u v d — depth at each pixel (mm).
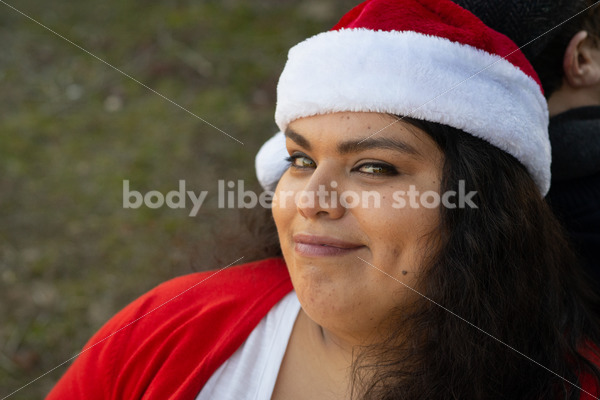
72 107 2945
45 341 2057
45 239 2396
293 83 936
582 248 1249
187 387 1026
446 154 915
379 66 885
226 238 1448
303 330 1067
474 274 946
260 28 3281
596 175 1252
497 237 958
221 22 3322
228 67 3084
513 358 997
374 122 893
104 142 2781
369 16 923
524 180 989
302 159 983
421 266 922
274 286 1143
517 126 932
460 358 962
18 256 2322
